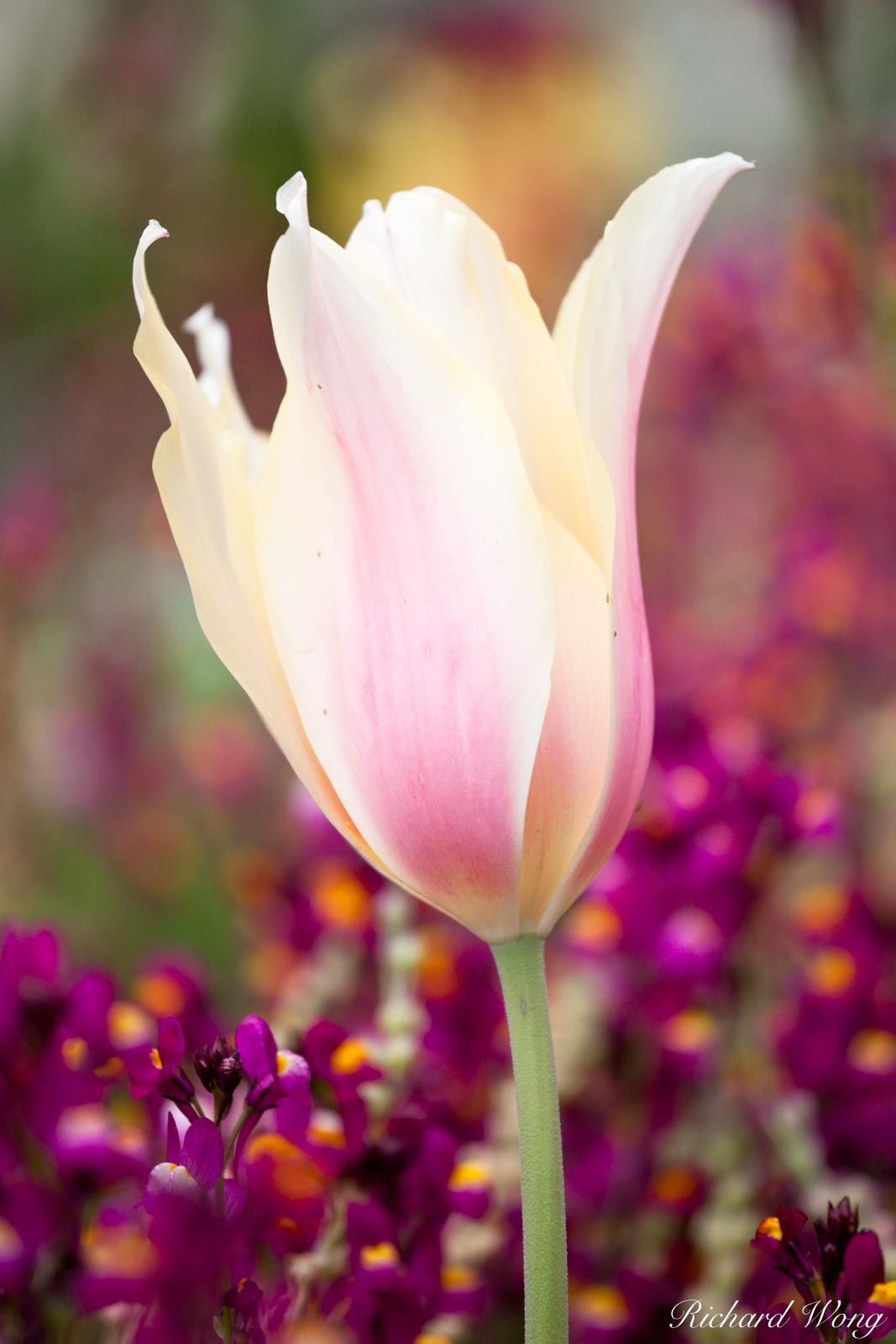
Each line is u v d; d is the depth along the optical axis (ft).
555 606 1.49
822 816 1.88
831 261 3.03
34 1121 1.64
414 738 1.50
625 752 1.52
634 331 1.53
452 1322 1.68
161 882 3.54
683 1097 1.89
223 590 1.53
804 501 3.25
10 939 1.69
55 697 4.15
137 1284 1.55
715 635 3.29
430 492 1.48
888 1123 1.81
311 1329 1.60
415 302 1.52
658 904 1.88
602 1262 1.85
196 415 1.52
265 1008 2.08
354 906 1.94
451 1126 1.71
